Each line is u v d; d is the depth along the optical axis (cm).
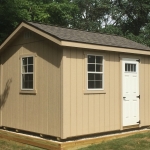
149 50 1224
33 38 1102
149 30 2747
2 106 1241
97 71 1078
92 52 1059
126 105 1166
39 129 1062
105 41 1131
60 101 986
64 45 960
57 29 1117
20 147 1050
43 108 1050
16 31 1138
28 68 1126
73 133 998
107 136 1087
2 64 1248
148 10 3067
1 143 1114
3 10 1833
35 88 1084
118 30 2944
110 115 1112
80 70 1026
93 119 1057
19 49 1167
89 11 3484
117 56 1143
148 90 1257
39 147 1034
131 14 3186
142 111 1228
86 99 1039
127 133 1155
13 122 1182
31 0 2289
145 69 1249
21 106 1146
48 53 1038
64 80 980
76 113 1009
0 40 1803
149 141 1059
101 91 1084
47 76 1039
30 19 1994
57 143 966
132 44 1236
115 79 1133
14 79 1187
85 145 1012
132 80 1193
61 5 2419
